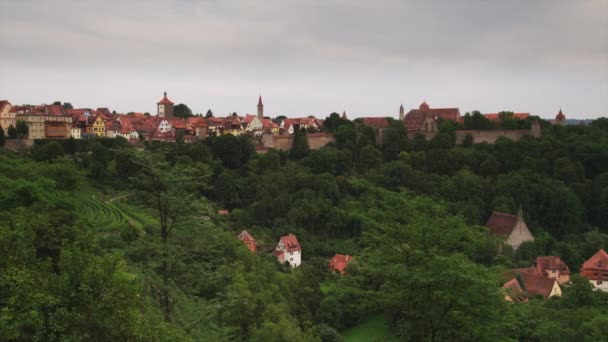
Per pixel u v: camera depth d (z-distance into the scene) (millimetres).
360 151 198500
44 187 102250
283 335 70938
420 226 39531
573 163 185625
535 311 77812
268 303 82500
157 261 44406
